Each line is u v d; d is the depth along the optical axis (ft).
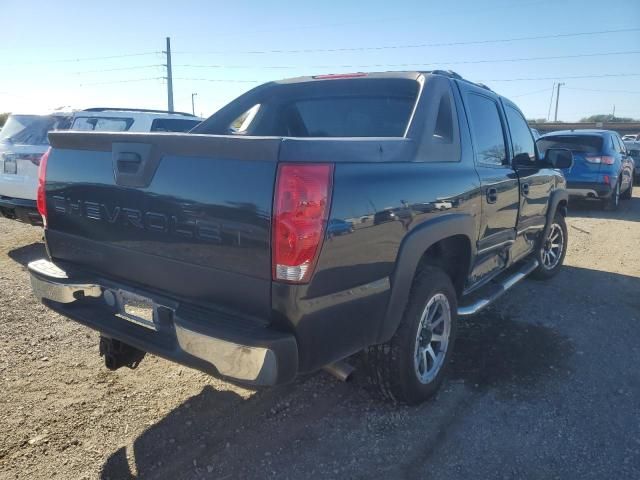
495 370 12.34
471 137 12.03
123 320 9.30
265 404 10.84
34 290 10.35
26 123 23.93
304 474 8.77
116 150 8.81
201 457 9.15
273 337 7.22
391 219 8.54
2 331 14.05
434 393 11.11
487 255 13.20
